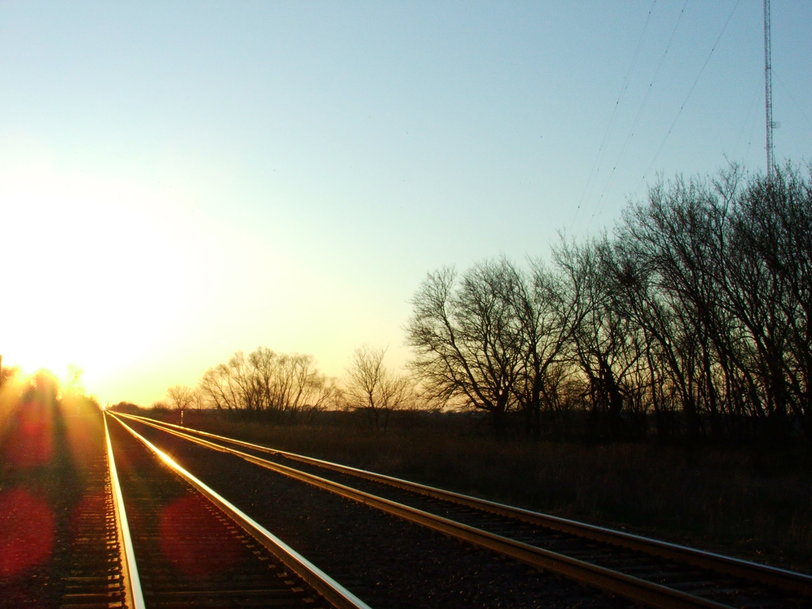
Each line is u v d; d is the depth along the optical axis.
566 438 41.59
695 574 9.51
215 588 8.70
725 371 31.78
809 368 27.47
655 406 36.25
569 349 42.47
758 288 29.59
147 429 61.34
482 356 47.56
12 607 8.12
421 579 9.28
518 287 46.72
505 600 8.30
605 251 37.16
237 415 105.50
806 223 28.06
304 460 28.00
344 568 9.82
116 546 11.50
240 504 16.27
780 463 26.03
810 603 8.16
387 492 18.39
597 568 8.73
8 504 16.81
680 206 32.44
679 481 19.56
